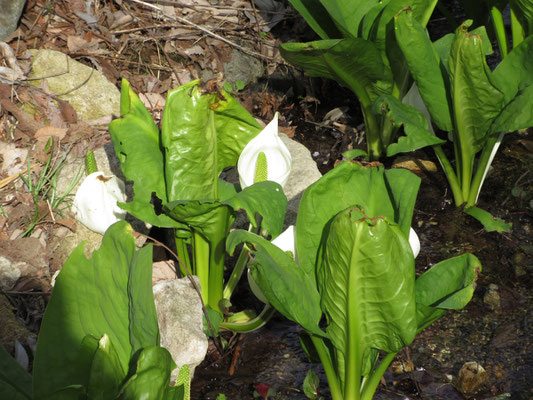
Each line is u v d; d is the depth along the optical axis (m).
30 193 2.41
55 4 2.75
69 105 2.58
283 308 2.07
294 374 2.25
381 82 2.57
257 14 3.00
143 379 1.92
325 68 2.58
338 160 2.73
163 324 2.21
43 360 2.00
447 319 2.36
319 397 2.21
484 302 2.38
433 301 2.07
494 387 2.23
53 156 2.50
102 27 2.77
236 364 2.27
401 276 2.03
